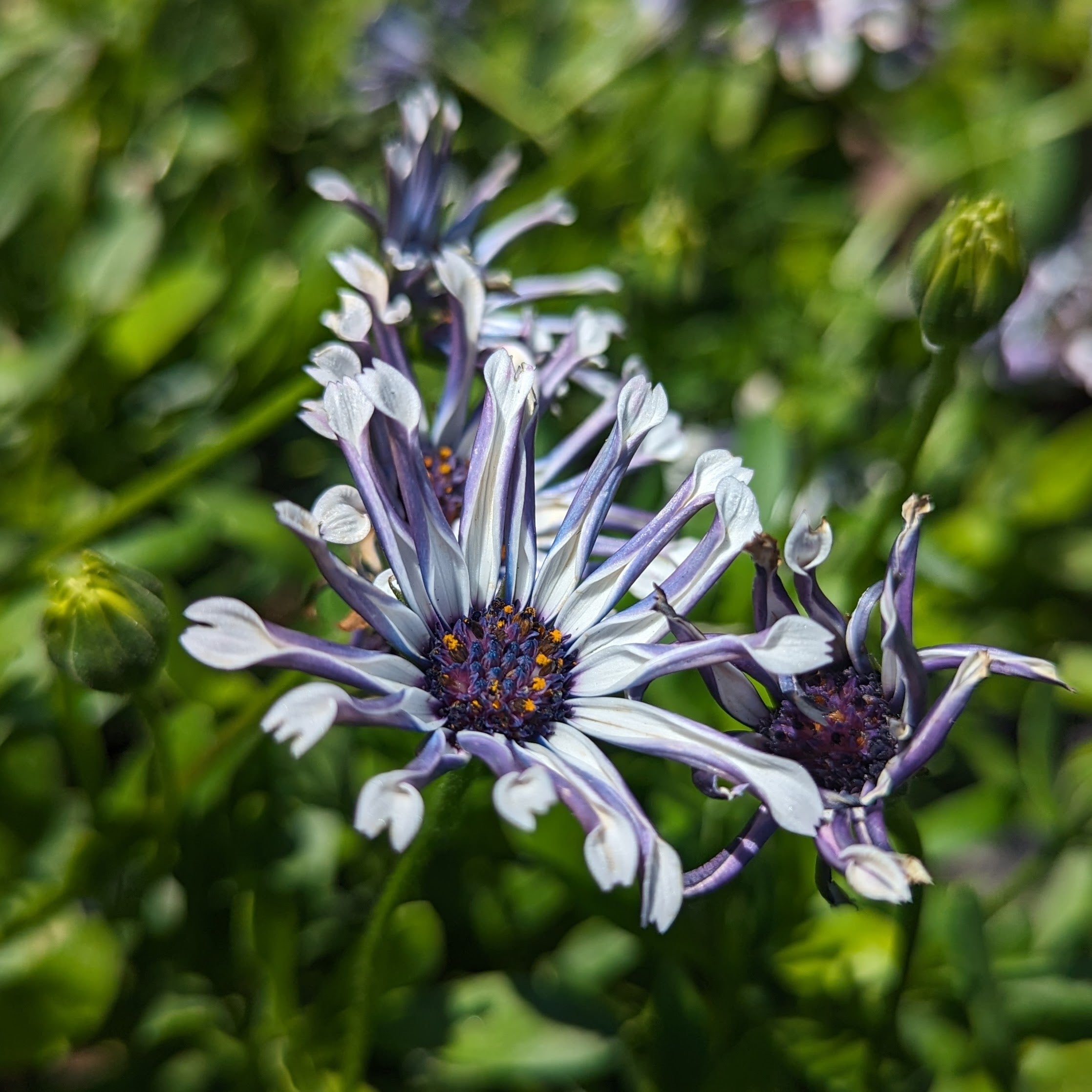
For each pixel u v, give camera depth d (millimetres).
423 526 361
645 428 365
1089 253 565
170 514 480
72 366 470
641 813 346
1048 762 438
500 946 444
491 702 357
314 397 431
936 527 502
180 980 433
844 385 512
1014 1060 411
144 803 431
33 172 505
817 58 577
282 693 414
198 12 562
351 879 449
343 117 590
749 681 365
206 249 498
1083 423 520
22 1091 436
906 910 393
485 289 397
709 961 421
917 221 639
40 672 441
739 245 570
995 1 698
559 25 651
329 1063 421
